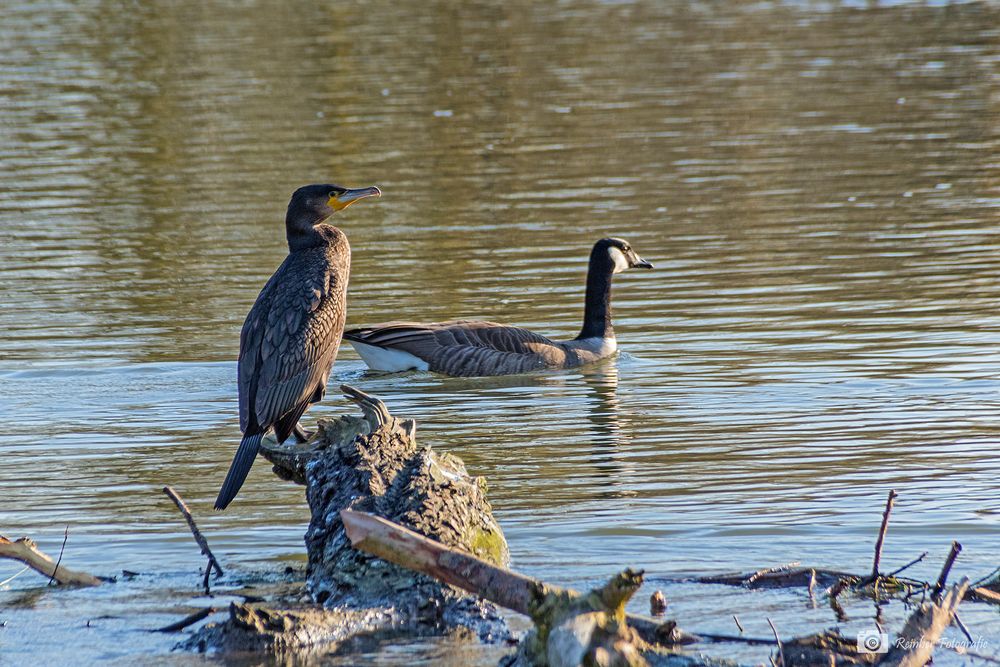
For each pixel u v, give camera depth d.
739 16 43.59
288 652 8.66
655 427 14.17
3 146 29.88
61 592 9.97
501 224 23.64
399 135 30.17
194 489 12.45
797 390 15.19
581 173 26.84
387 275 21.00
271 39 41.53
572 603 7.79
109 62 38.56
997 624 8.88
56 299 19.84
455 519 9.71
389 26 43.53
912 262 20.47
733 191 25.20
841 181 25.59
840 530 10.83
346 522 8.74
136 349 17.44
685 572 10.02
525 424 14.55
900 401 14.58
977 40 38.50
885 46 38.31
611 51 38.84
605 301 17.64
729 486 12.05
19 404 15.40
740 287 19.69
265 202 25.17
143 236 23.27
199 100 33.97
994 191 24.45
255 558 10.70
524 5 46.66
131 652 8.76
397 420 10.92
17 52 40.28
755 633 8.77
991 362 15.86
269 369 12.07
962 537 10.61
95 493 12.36
